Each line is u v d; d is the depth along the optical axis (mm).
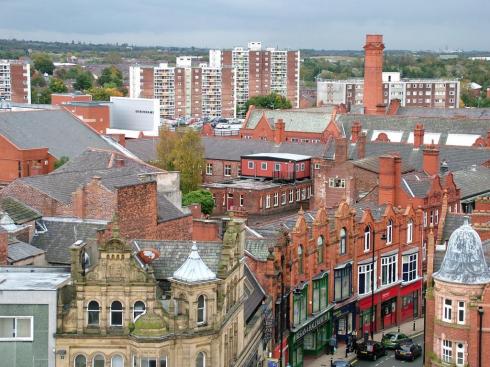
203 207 162625
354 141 180000
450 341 79625
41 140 170250
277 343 93625
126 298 67625
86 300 67688
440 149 170250
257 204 171750
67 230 89500
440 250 88812
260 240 95188
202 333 68562
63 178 107938
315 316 102125
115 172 115938
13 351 67125
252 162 185500
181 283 68250
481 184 149250
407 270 122562
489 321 77938
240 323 77938
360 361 102562
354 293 111500
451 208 136625
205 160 196500
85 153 136250
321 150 192625
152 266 74688
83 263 71812
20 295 66625
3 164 165000
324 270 105312
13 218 88750
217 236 99938
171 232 97625
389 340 108000
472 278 78562
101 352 67625
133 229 92438
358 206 122688
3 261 77625
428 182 132250
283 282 94562
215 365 69688
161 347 66938
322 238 105000
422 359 102562
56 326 67250
